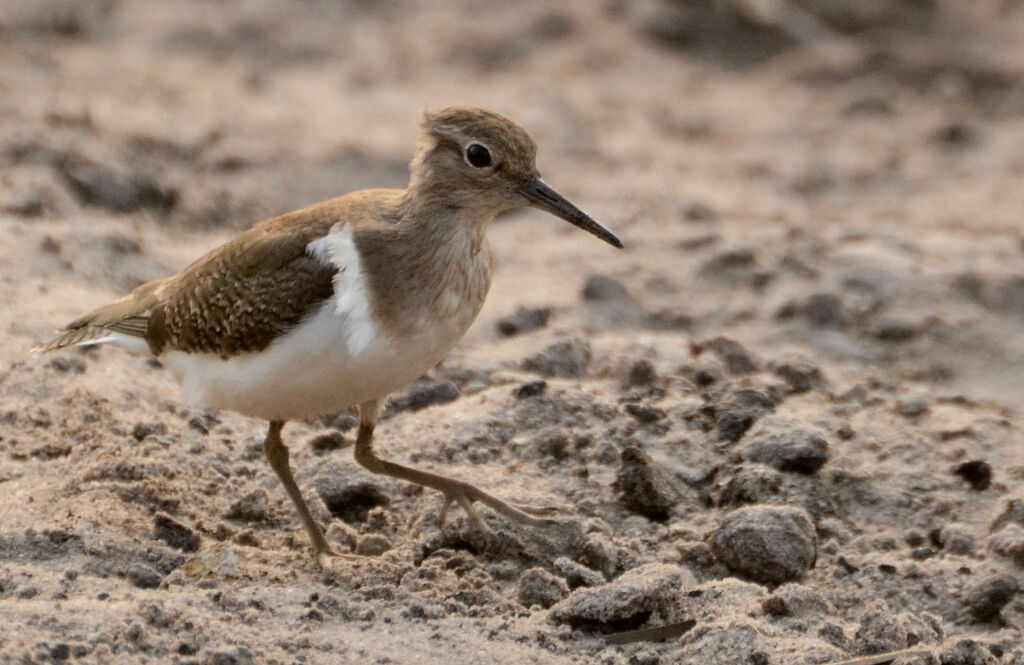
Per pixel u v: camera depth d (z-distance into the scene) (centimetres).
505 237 1836
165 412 1252
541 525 1053
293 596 941
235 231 1780
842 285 1628
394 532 1099
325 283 974
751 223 1884
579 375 1404
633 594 943
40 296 1452
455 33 2594
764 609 963
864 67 2520
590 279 1605
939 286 1620
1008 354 1520
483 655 894
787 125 2336
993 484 1199
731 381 1370
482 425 1234
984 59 2553
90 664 806
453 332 1019
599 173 2098
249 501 1088
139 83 2225
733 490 1152
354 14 2650
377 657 875
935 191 2083
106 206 1744
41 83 2123
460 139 1013
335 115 2217
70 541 984
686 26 2633
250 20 2581
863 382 1409
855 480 1191
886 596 1049
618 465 1188
